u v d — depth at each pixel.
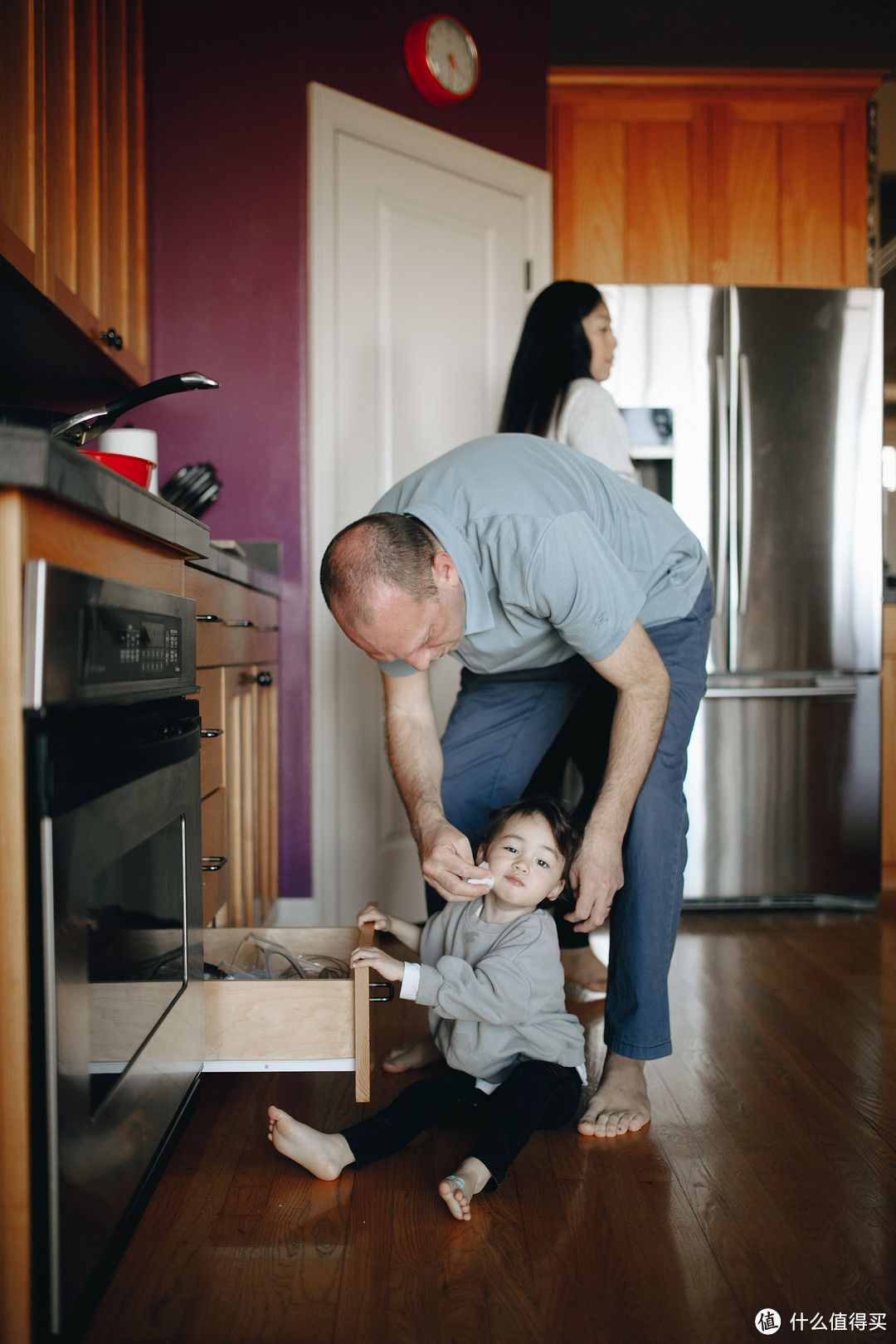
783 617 2.72
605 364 2.07
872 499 2.73
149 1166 0.99
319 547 2.35
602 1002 1.93
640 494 1.49
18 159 1.50
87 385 2.27
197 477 2.16
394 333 2.46
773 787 2.71
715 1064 1.61
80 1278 0.79
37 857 0.73
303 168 2.34
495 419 2.67
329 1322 0.94
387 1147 1.24
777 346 2.71
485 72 2.67
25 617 0.73
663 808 1.41
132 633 0.95
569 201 3.23
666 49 3.54
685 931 2.51
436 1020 1.43
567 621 1.26
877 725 2.73
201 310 2.35
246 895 1.93
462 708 1.72
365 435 2.42
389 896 2.49
